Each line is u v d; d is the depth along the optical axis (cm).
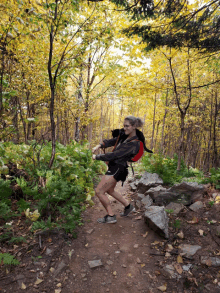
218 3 307
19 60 466
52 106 339
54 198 274
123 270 212
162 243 249
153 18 338
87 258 227
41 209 279
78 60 376
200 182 405
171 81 549
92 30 349
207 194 335
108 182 285
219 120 1084
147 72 523
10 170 376
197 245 237
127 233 279
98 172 580
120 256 233
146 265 218
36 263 211
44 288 184
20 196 342
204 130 1379
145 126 1862
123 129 294
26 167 363
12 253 220
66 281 194
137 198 384
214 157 870
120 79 582
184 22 349
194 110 1060
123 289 189
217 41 346
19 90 507
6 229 255
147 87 529
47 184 282
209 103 1014
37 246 235
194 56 470
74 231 275
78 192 343
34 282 189
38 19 272
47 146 483
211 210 291
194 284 190
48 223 253
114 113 2620
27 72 523
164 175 469
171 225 277
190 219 284
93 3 337
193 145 1745
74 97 637
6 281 188
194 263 213
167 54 504
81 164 476
